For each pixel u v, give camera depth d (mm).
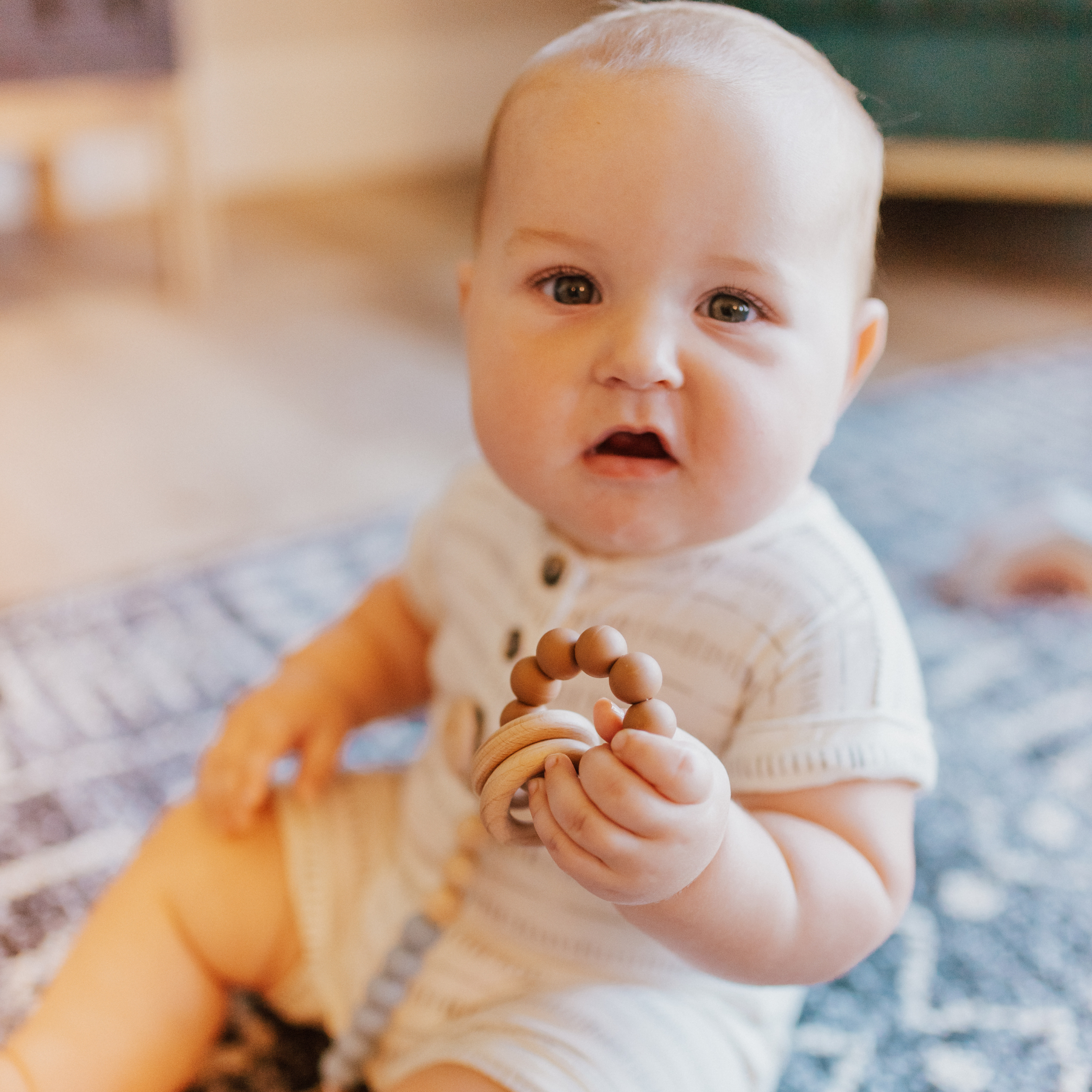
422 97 3043
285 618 1163
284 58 2828
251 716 758
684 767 459
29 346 1911
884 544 1309
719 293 552
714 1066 608
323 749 756
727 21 603
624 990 622
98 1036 654
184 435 1603
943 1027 743
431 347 1924
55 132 1944
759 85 555
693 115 540
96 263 2316
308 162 2932
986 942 804
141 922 685
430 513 806
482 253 613
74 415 1660
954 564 1257
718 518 583
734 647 621
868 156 594
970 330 1952
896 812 603
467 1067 578
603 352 551
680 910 528
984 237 2471
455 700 707
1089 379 1758
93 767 958
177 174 2076
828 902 567
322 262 2336
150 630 1142
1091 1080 706
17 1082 625
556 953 640
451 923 657
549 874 639
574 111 555
